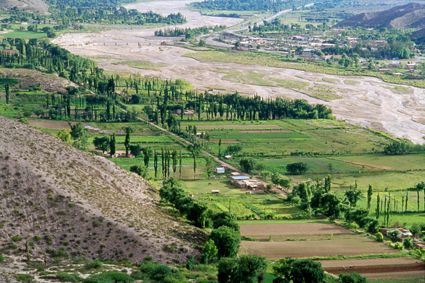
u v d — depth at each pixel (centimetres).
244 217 18238
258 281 11988
